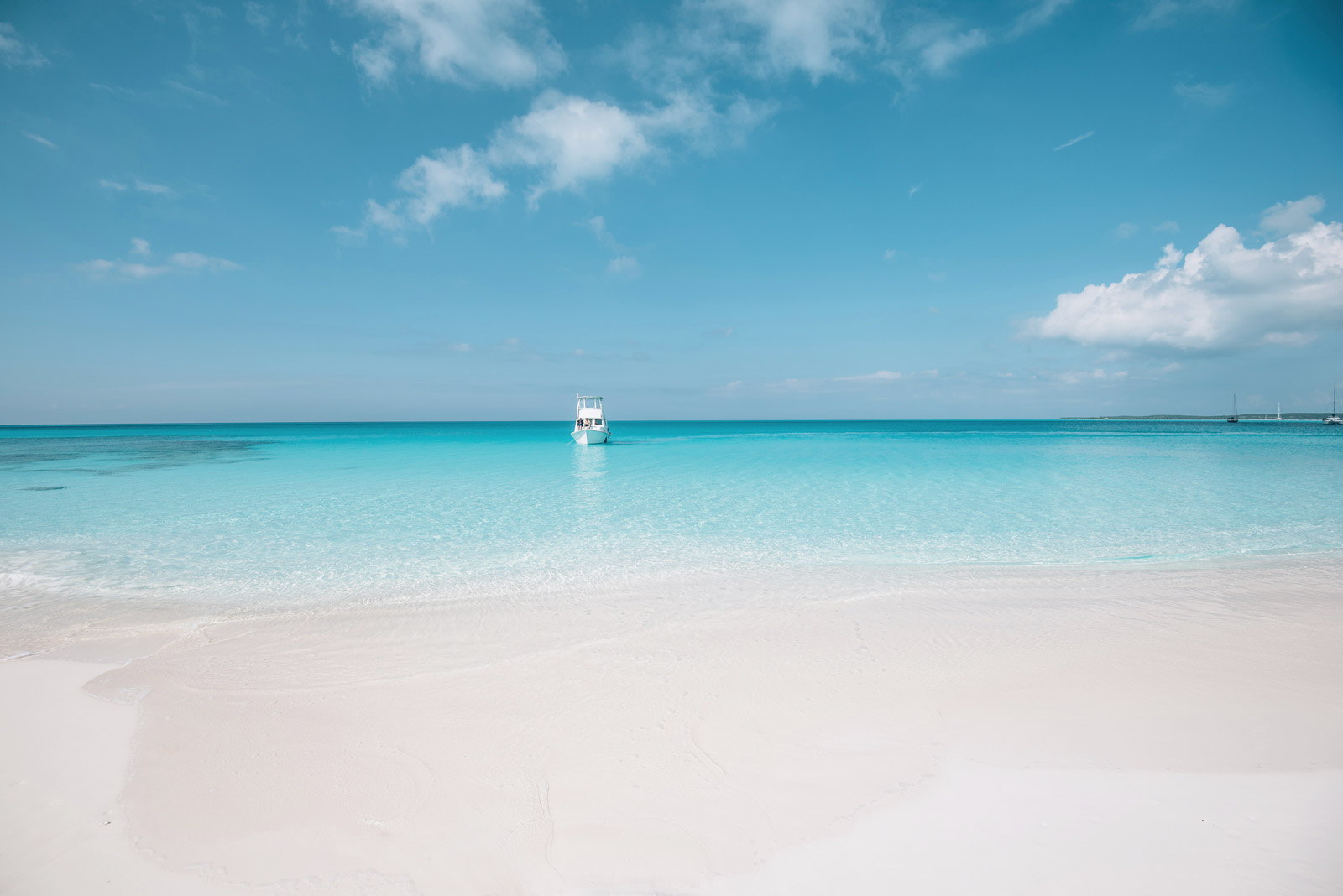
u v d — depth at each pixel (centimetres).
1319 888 316
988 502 1625
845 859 347
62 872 342
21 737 479
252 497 1781
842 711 512
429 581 930
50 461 3125
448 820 384
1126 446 4050
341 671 607
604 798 403
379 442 5375
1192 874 327
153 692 560
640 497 1773
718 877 338
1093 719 490
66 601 841
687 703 531
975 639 673
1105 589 859
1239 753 438
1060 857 343
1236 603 787
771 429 10888
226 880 338
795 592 862
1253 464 2614
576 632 714
